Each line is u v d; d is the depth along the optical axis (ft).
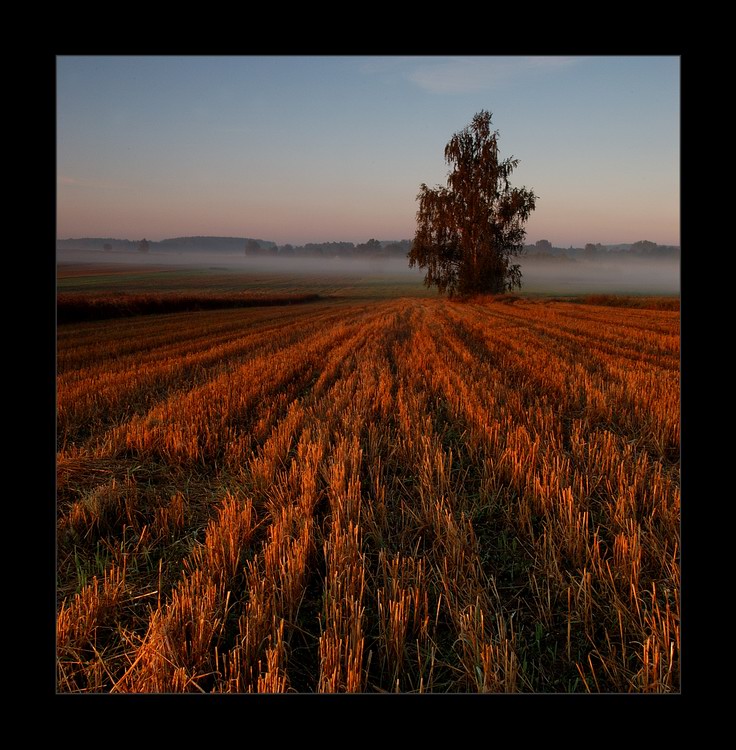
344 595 10.13
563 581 10.53
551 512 13.33
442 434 20.48
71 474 16.48
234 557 11.37
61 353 44.24
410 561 10.98
